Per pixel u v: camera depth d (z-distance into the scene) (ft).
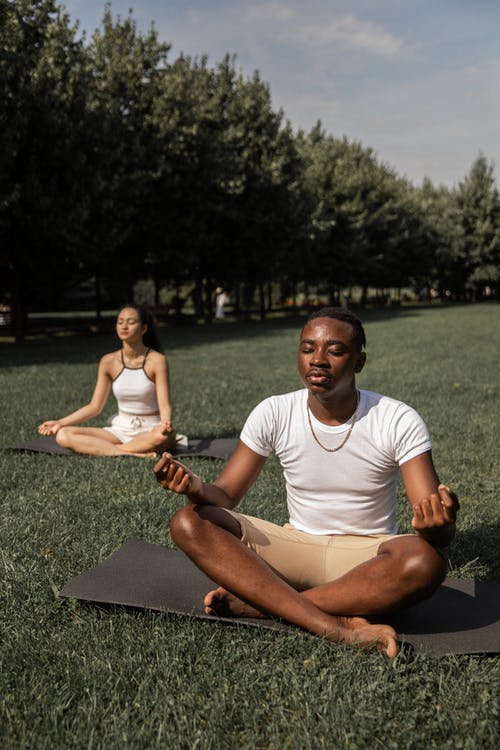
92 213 69.46
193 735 7.46
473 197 191.62
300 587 10.16
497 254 191.93
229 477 9.98
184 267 98.68
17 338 74.43
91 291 165.27
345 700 8.09
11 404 30.04
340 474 9.60
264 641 9.30
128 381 21.06
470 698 8.13
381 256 147.33
